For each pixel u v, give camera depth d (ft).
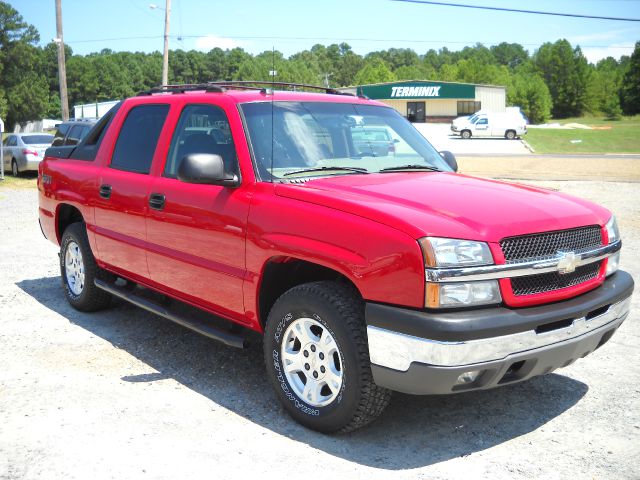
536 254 11.57
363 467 11.24
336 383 11.96
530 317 11.07
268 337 13.07
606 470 11.22
